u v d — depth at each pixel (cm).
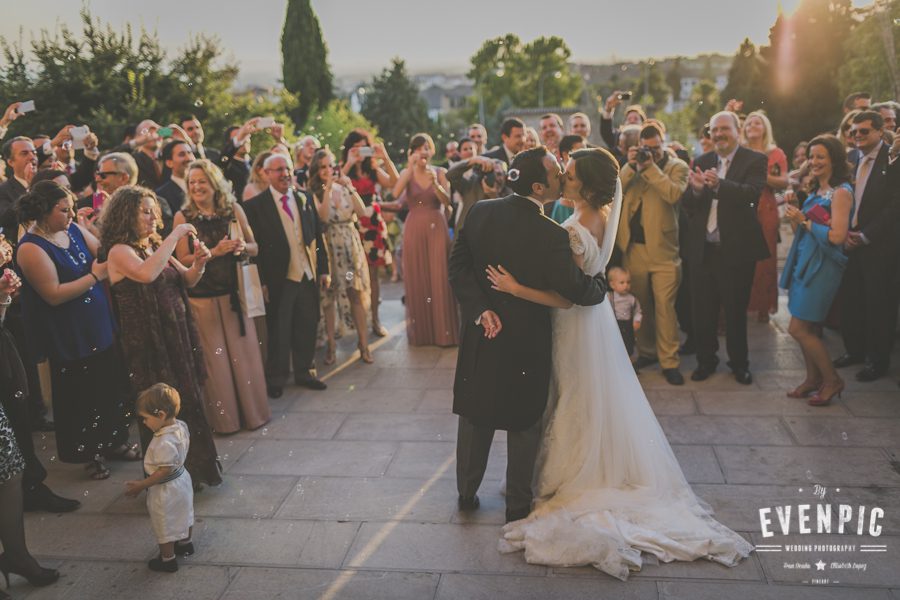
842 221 411
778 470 364
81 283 351
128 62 1138
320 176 541
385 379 533
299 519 338
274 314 499
